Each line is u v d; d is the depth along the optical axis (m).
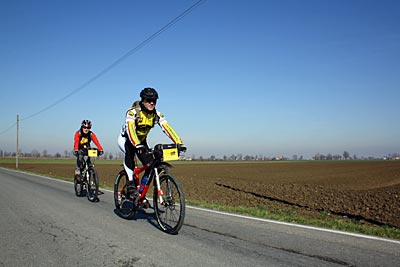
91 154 8.77
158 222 5.55
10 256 4.20
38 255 4.23
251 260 4.06
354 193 12.80
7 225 5.84
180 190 5.05
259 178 24.03
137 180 6.10
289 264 3.94
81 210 7.32
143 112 5.57
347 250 4.52
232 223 6.14
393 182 21.50
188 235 5.19
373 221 7.71
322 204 10.22
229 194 12.27
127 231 5.41
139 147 5.28
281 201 10.77
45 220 6.25
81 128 9.09
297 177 25.75
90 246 4.59
